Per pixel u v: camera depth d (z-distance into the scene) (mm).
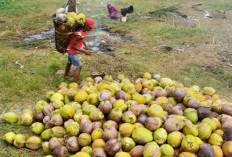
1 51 7555
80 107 4340
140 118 3904
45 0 14406
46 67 6504
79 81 5996
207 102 4281
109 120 3865
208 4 14602
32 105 5051
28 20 10695
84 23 4949
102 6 13633
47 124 4082
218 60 7430
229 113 3982
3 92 5359
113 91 4430
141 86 5102
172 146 3443
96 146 3471
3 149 3771
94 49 8031
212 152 3260
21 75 6039
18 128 4281
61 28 4723
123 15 11070
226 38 9234
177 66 6996
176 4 14602
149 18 11672
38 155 3738
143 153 3291
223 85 6016
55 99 4582
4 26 9781
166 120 3689
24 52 7598
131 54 7699
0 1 12898
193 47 8414
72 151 3588
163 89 4891
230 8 13812
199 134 3607
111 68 6672
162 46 8430
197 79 6238
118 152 3252
